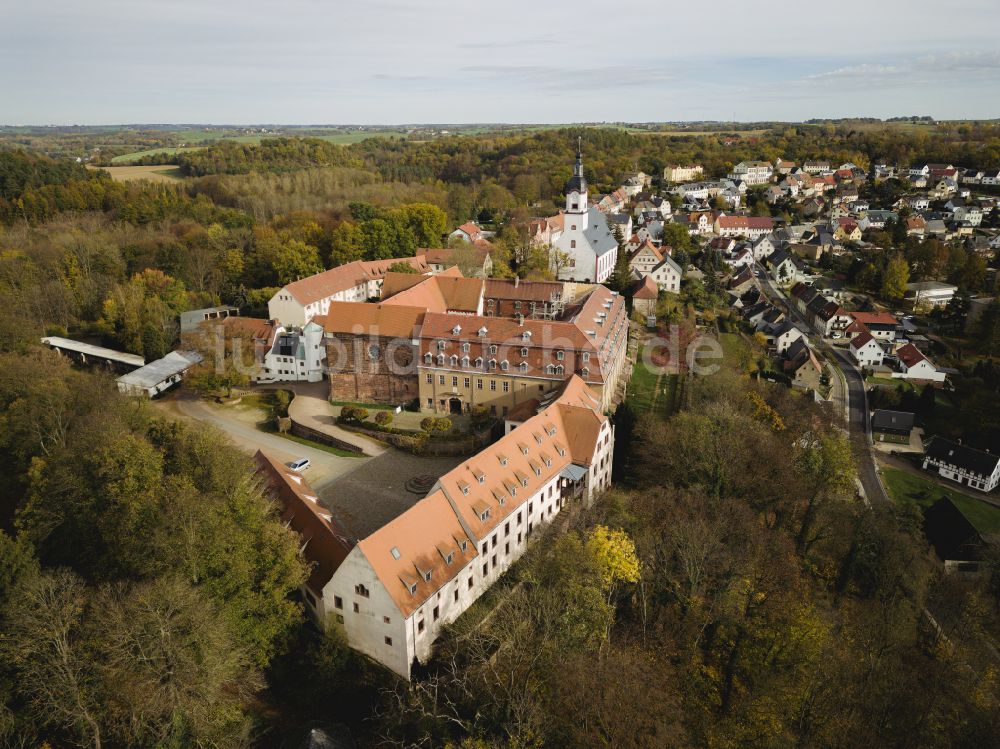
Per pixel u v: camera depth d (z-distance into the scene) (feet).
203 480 193.77
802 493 266.98
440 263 513.45
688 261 652.89
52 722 146.82
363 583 177.68
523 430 247.70
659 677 166.20
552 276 523.70
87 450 201.36
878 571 239.09
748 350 467.93
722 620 186.39
